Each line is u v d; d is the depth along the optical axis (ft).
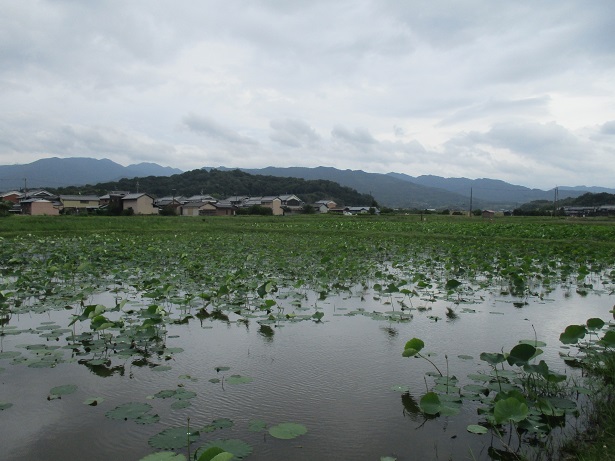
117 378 19.95
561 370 21.09
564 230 101.04
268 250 69.15
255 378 20.08
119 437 15.02
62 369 20.94
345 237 96.63
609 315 31.55
